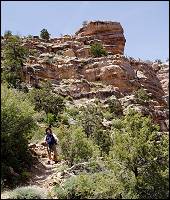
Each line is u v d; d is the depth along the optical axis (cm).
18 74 4225
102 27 7200
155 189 1371
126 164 1430
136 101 5050
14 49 4503
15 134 1722
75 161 1788
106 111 4431
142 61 6862
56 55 5775
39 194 1327
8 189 1436
